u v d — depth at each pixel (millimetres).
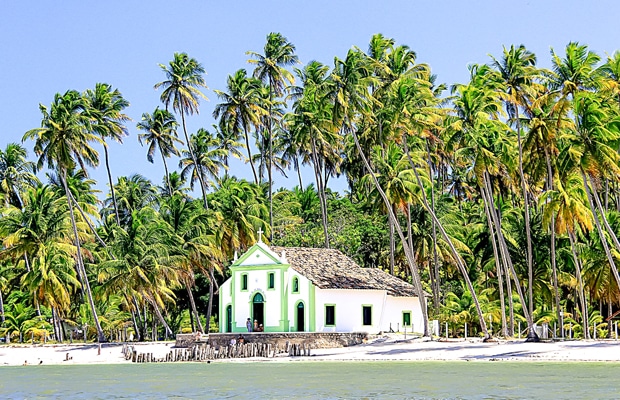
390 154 93000
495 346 81250
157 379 63094
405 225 109250
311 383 57094
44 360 89062
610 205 116375
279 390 53188
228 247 111500
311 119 103312
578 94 70438
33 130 95188
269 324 96062
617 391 49062
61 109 95562
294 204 128750
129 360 87312
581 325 102500
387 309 100188
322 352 86188
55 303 99500
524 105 83625
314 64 103688
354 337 91500
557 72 78000
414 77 91688
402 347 85125
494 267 101250
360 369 67938
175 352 84688
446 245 108188
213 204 119000
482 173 82250
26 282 97688
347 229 129125
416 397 48281
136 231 100062
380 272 107188
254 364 77625
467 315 100875
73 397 52188
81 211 106938
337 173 132500
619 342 78812
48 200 100812
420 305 100938
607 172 73938
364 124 105312
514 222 96375
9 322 107250
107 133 102312
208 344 91375
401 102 85125
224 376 64250
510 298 89562
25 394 54344
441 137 93875
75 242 106438
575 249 91375
